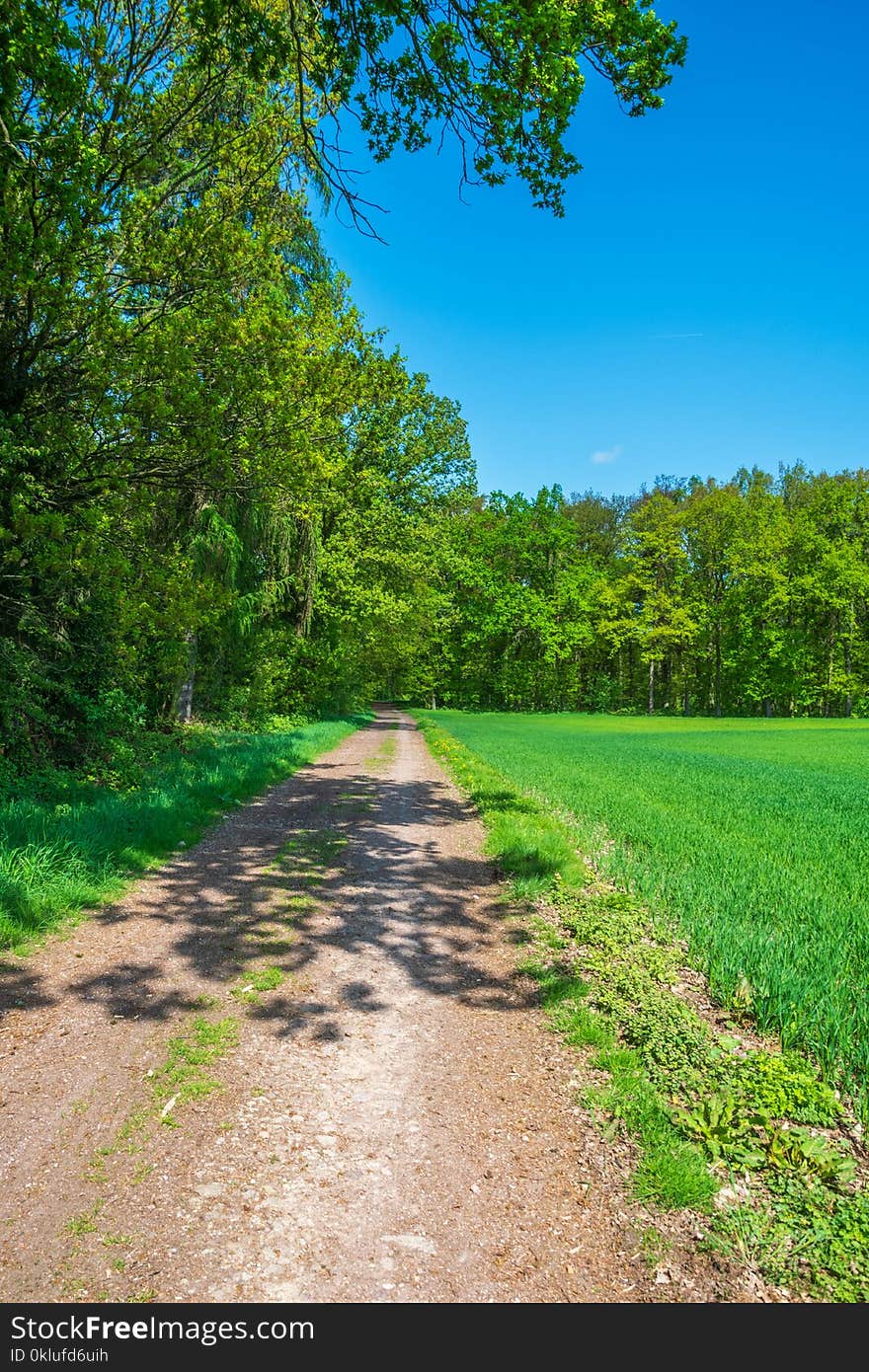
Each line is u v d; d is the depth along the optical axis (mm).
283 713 26984
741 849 8852
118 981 4805
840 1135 3447
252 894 6746
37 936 5371
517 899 7020
